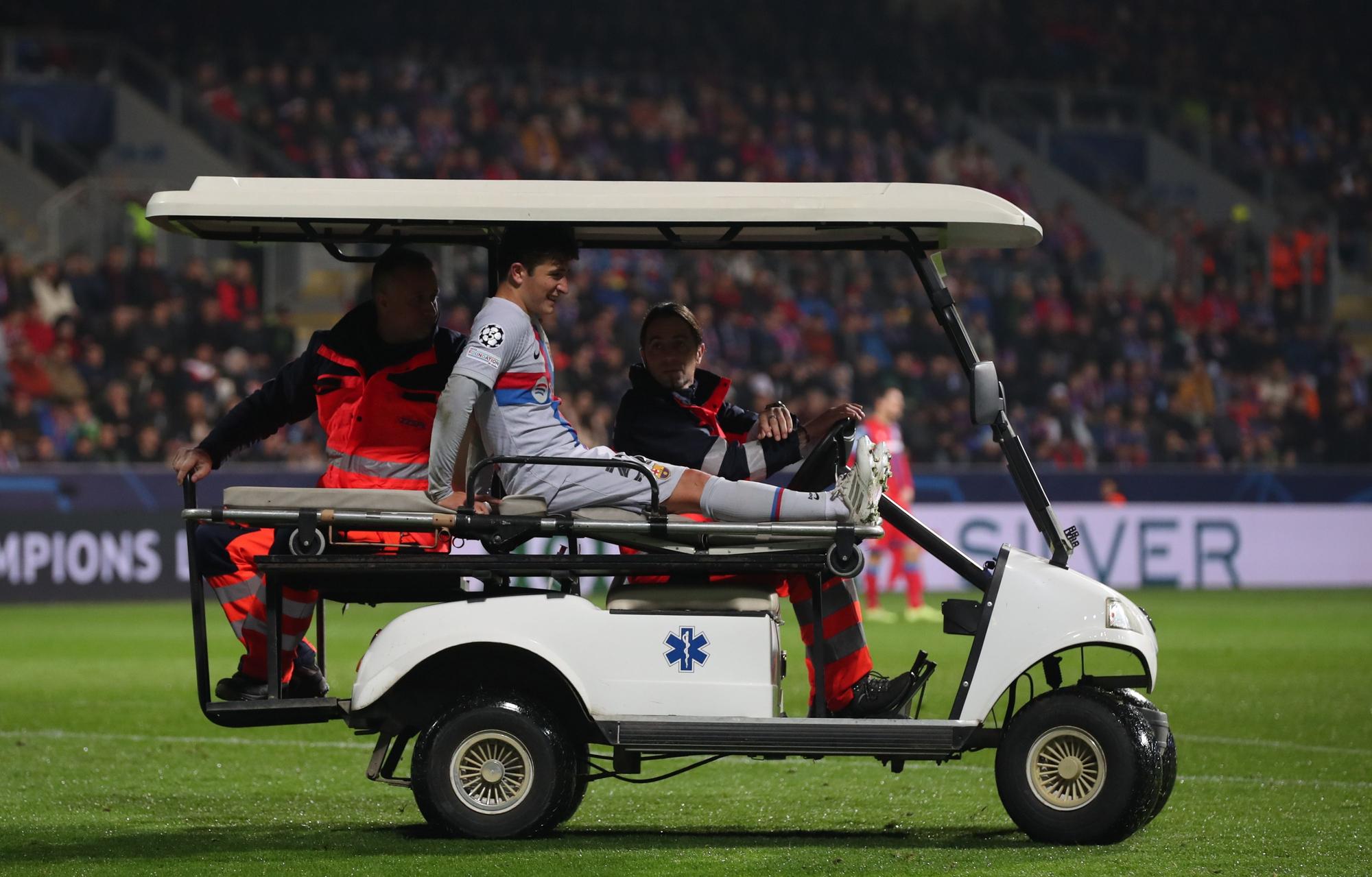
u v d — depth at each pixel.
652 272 93.75
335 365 22.62
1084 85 130.75
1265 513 86.75
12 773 28.30
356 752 30.98
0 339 80.38
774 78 121.75
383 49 112.31
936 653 50.78
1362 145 131.75
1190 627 61.75
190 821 23.58
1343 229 124.69
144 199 92.94
